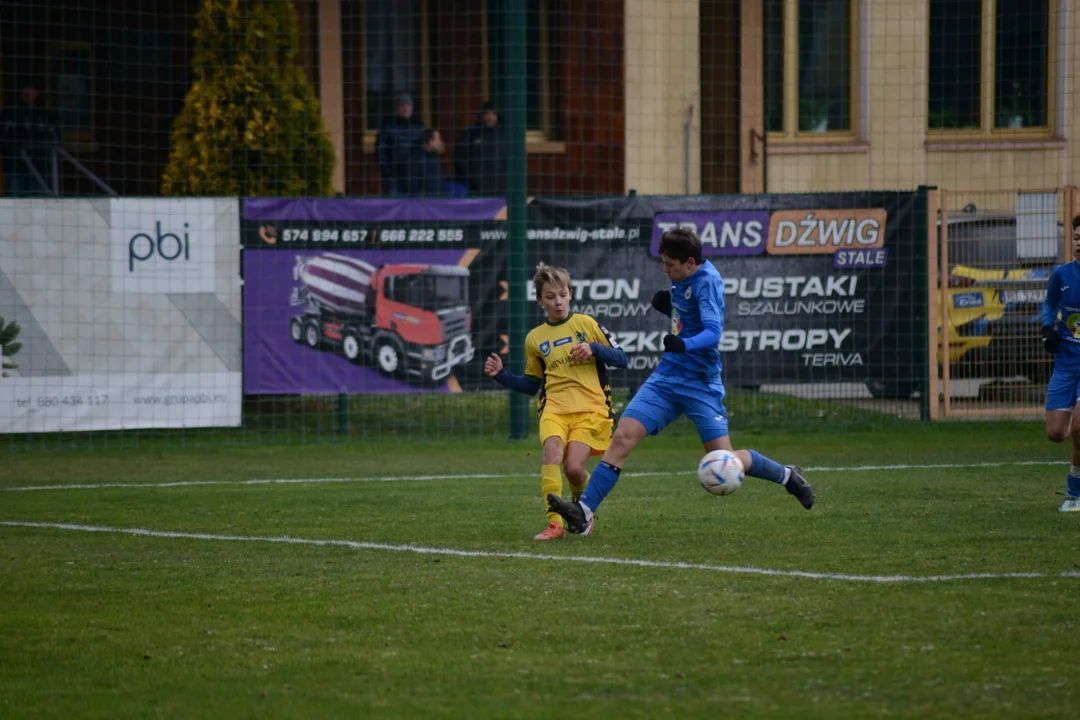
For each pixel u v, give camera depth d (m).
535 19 66.69
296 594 21.14
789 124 70.56
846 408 50.84
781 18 70.19
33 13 63.78
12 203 44.69
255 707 15.16
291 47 53.81
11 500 33.12
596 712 14.77
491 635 18.22
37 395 45.06
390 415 51.69
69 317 45.22
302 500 32.66
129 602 20.72
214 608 20.22
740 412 50.66
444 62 68.88
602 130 67.00
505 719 14.58
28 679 16.42
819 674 16.06
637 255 47.91
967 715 14.46
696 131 66.75
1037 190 50.56
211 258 46.12
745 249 48.31
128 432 49.34
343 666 16.81
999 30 70.00
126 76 65.31
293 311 46.69
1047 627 18.17
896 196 48.78
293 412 51.72
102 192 64.69
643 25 66.12
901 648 17.17
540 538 26.06
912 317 49.19
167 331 45.97
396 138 59.22
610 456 25.64
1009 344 50.44
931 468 37.84
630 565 23.12
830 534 26.28
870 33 69.62
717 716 14.57
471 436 48.22
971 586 20.91
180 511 30.97
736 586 21.16
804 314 48.72
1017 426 49.38
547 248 47.53
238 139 52.53
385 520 29.17
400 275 47.03
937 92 70.62
